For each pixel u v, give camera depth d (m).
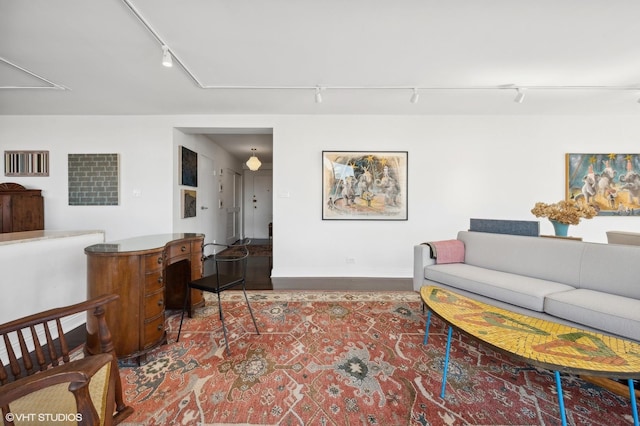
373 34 2.05
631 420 1.31
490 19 1.88
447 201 3.99
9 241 1.84
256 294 3.10
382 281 3.70
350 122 3.95
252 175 8.66
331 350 1.93
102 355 0.92
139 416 1.34
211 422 1.30
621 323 1.50
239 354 1.88
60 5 1.72
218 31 2.01
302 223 3.97
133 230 3.92
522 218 3.98
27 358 1.03
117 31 2.00
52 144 3.85
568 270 2.12
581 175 3.93
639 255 1.82
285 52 2.30
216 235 5.89
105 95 3.20
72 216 3.88
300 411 1.37
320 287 3.39
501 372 1.69
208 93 3.15
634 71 2.61
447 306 1.71
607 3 1.71
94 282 1.76
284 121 3.93
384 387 1.55
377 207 3.97
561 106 3.59
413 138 3.97
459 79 2.80
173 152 3.95
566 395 1.48
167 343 2.03
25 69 2.57
